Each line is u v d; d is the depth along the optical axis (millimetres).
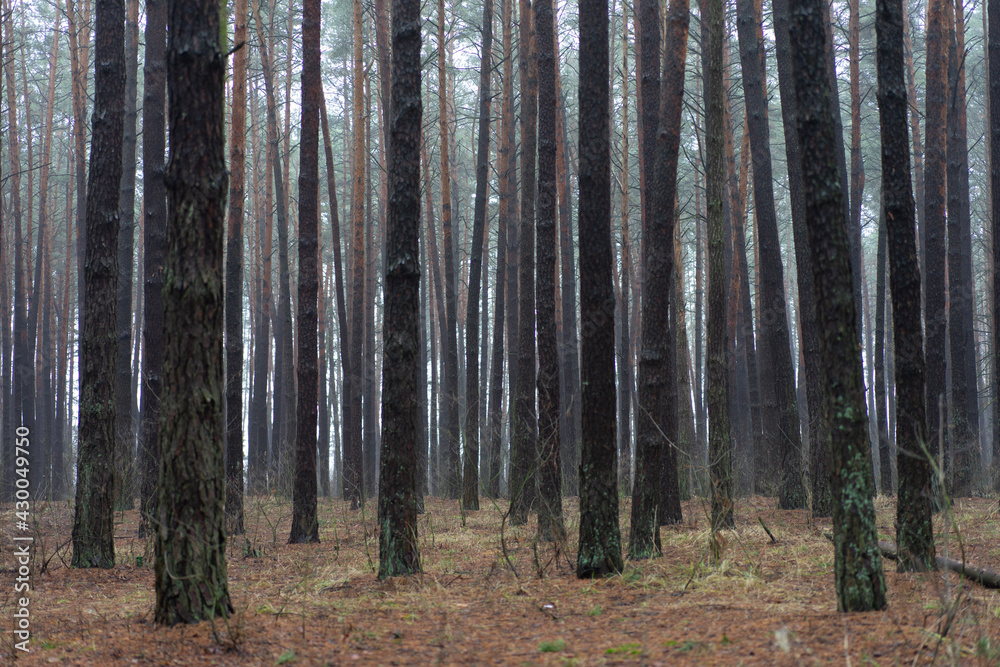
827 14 15875
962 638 4297
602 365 7359
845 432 5164
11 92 24703
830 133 5266
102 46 9016
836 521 5211
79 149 21516
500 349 18438
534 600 6297
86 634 5387
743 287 18531
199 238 5551
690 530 10312
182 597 5457
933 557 6379
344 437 19734
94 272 8961
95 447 8875
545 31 10383
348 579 7688
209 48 5637
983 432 27844
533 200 13391
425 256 31578
